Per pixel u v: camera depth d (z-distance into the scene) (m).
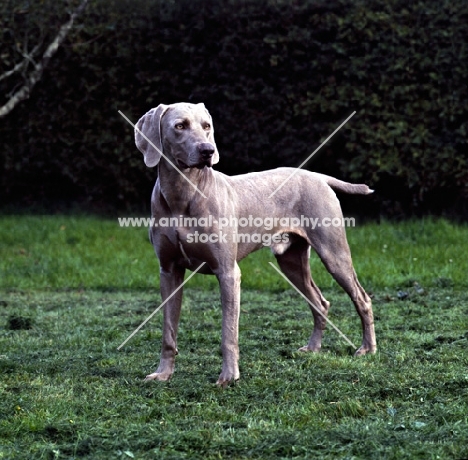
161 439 5.14
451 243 12.39
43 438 5.34
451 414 5.50
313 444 5.06
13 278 11.54
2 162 14.58
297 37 13.21
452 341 7.75
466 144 13.07
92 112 13.98
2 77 12.23
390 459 4.82
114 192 14.64
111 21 13.80
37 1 13.91
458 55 12.82
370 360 7.10
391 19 12.94
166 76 13.81
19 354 7.52
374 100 13.02
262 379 6.45
